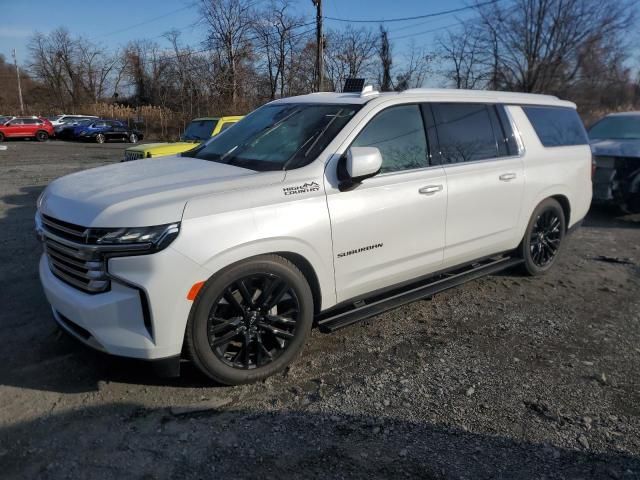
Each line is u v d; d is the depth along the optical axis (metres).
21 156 22.34
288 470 2.58
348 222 3.54
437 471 2.59
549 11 26.95
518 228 4.97
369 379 3.43
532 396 3.27
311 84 39.72
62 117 39.38
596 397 3.28
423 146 4.09
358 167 3.34
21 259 5.86
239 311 3.20
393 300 4.04
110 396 3.16
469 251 4.52
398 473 2.57
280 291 3.31
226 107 40.28
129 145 32.62
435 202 4.06
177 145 10.55
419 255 4.07
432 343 3.98
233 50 41.47
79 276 3.03
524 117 5.06
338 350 3.83
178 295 2.89
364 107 3.78
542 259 5.51
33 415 2.96
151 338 2.91
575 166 5.52
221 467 2.59
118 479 2.50
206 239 2.93
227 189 3.12
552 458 2.70
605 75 27.45
